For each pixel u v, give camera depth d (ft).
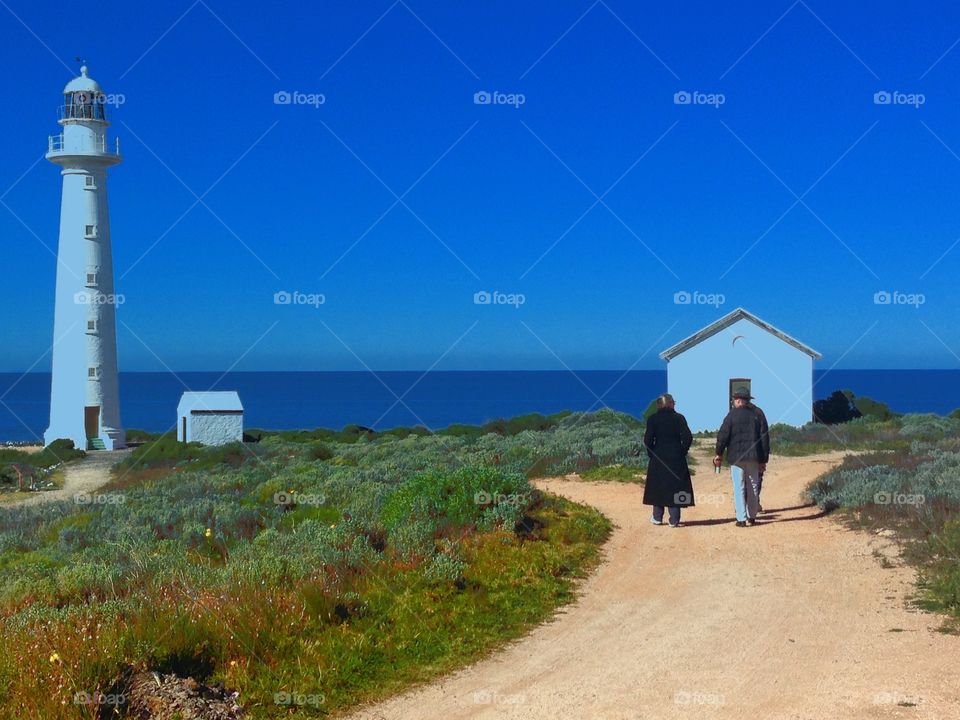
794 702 25.22
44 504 88.12
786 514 54.19
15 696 25.30
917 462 67.62
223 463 134.72
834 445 102.73
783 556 43.42
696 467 84.74
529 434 122.21
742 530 50.06
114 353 192.24
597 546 46.85
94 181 188.24
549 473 78.95
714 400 149.07
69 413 187.93
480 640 32.12
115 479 136.26
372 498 58.59
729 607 35.47
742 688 26.66
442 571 38.32
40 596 39.65
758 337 148.46
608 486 69.31
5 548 58.03
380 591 36.24
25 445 242.17
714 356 149.18
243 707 26.35
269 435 202.80
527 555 42.27
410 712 26.17
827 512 53.21
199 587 36.35
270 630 30.55
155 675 26.96
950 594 33.81
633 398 572.92
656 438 52.47
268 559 38.83
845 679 26.76
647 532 50.70
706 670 28.40
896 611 33.55
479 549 42.96
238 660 28.81
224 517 56.70
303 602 32.63
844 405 153.28
